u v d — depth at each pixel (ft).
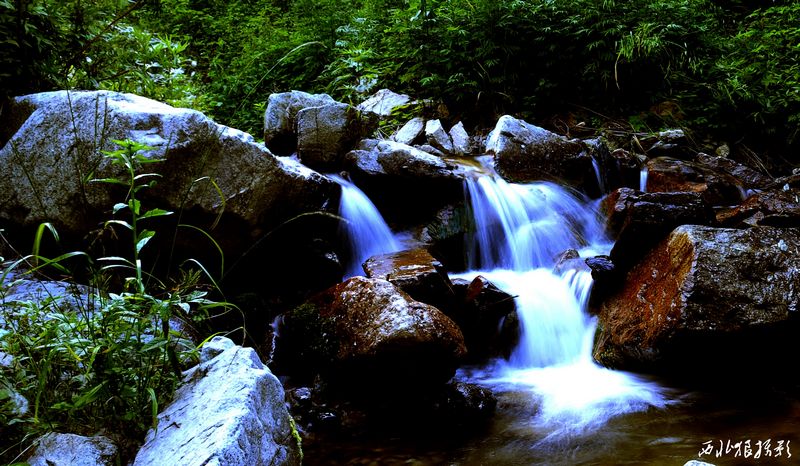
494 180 18.72
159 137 11.40
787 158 26.00
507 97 25.32
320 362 12.17
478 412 11.65
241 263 13.69
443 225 17.53
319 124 17.81
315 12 30.50
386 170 17.37
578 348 14.56
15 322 8.62
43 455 6.76
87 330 8.00
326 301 12.80
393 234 17.60
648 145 24.35
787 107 26.32
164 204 11.70
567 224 18.70
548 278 16.34
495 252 17.97
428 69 25.88
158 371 7.98
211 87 29.48
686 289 12.45
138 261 7.69
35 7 14.48
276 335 13.12
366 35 29.09
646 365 13.03
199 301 8.39
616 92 26.45
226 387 7.46
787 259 12.76
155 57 20.63
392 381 11.47
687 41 27.12
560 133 25.02
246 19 34.86
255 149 12.58
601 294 15.28
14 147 10.39
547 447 10.30
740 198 20.90
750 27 31.37
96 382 7.41
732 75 26.96
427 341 10.97
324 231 15.90
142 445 7.17
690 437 10.43
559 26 26.05
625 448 10.14
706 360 12.52
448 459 10.02
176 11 34.19
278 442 7.77
